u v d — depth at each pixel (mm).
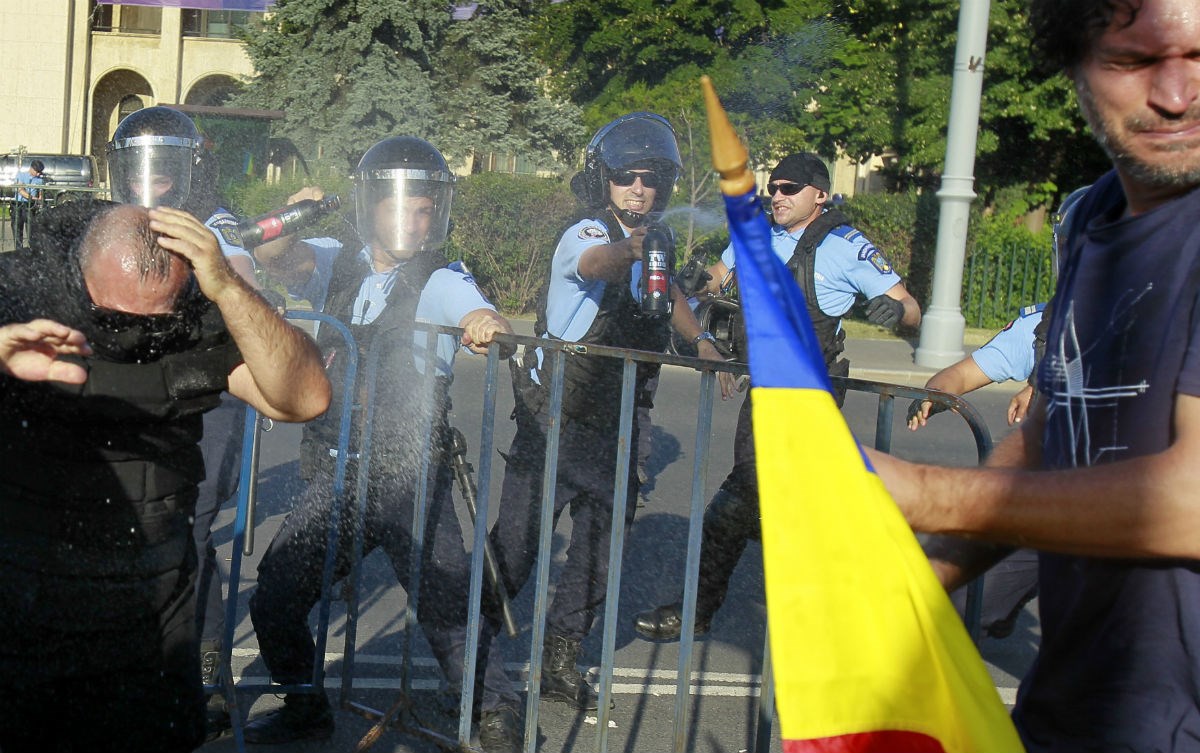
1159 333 1556
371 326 3387
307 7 21453
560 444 3680
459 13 22469
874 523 1515
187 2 25938
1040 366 1762
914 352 13898
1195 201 1562
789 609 1515
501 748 3289
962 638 1528
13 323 2123
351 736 3525
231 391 2439
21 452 2211
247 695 3637
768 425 1534
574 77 20938
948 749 1496
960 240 12992
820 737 1500
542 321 3791
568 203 14875
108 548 2250
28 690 2256
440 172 3451
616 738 3658
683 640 2873
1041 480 1495
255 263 3639
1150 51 1495
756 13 17359
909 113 18172
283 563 3426
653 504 6598
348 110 21016
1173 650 1590
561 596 3803
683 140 16438
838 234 4789
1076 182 20250
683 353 4781
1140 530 1436
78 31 33062
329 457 3436
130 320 2197
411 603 3330
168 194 3426
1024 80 17547
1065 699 1702
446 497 3418
